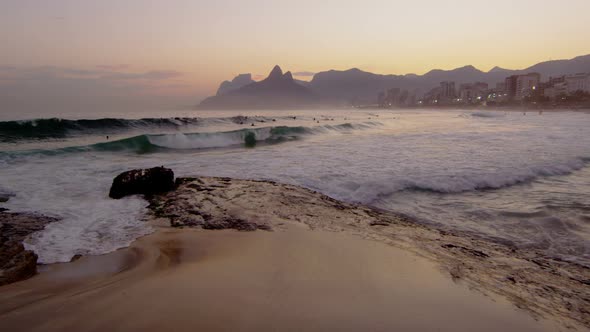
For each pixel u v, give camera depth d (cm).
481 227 612
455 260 407
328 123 3759
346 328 225
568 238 560
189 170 1059
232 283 293
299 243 431
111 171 1011
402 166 1130
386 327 230
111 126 2355
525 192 855
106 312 241
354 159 1284
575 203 751
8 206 607
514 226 618
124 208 603
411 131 2956
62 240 438
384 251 415
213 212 578
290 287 289
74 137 2055
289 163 1194
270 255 379
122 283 296
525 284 355
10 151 1300
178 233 470
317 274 324
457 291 307
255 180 870
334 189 847
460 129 3212
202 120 3173
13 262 333
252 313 239
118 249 409
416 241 480
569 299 326
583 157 1344
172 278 304
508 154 1412
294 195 723
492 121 5225
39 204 627
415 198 800
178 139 1905
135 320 229
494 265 409
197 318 230
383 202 766
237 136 2231
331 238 461
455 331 232
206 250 398
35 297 276
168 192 714
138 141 1761
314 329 221
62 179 878
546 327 257
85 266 356
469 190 869
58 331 218
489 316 263
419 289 303
